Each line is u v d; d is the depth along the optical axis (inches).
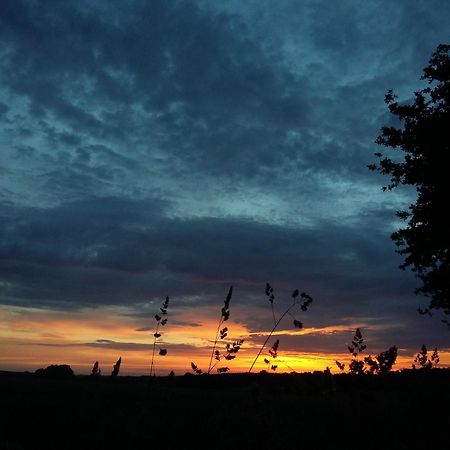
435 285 714.2
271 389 251.4
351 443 238.8
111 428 255.4
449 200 681.6
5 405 306.2
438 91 722.8
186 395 302.7
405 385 299.7
